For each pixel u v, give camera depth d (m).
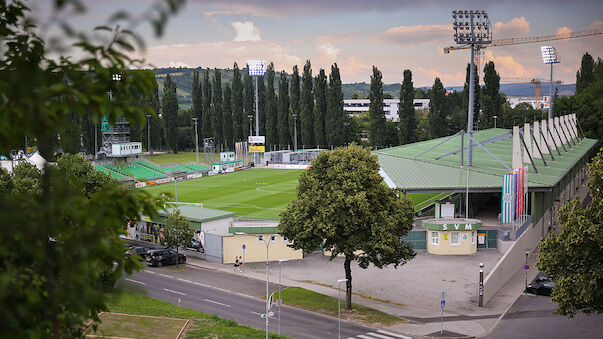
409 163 98.50
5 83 10.52
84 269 10.78
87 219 11.24
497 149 127.25
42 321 10.98
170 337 42.81
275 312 58.00
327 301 62.28
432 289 67.12
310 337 50.72
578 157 127.81
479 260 78.69
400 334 52.25
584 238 44.25
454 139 148.38
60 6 9.44
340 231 60.31
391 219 59.44
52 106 10.26
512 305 62.12
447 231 81.31
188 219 83.94
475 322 56.12
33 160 79.38
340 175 59.41
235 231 79.81
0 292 8.52
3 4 11.02
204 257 81.94
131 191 12.00
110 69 10.70
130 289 11.71
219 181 166.25
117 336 41.66
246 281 70.31
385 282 70.00
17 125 10.17
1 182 64.25
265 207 118.12
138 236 91.94
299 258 81.38
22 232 9.71
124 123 161.38
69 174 11.41
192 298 61.94
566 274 45.84
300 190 63.97
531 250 85.44
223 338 44.38
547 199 97.12
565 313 45.19
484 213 100.38
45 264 10.77
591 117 195.88
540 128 126.81
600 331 53.25
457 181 88.00
